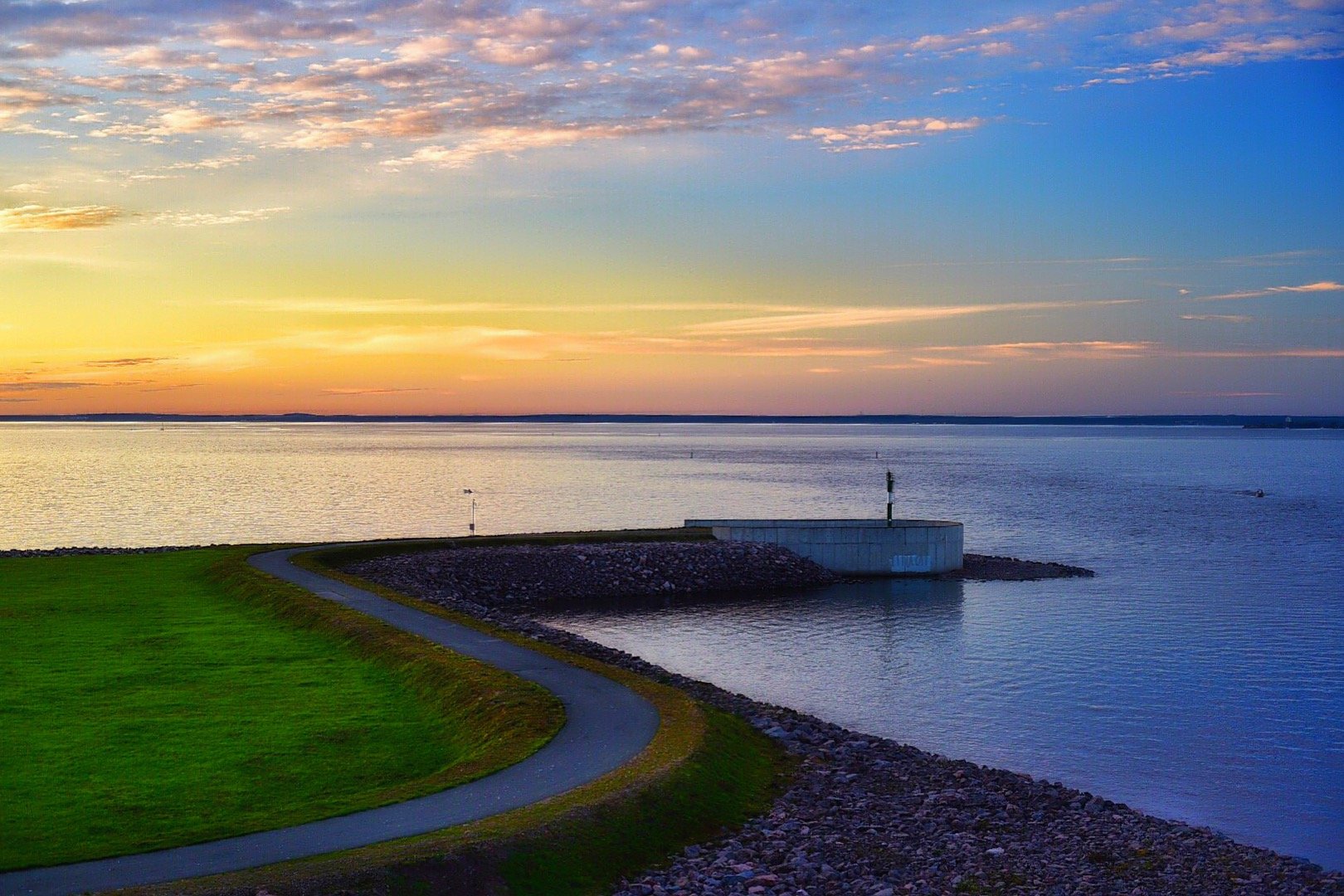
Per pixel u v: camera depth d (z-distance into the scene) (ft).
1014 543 366.02
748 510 473.26
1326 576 290.35
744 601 254.47
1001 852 91.50
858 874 85.40
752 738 120.37
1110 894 83.46
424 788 93.30
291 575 213.25
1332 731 143.74
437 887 75.92
